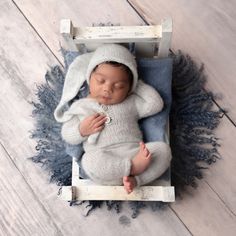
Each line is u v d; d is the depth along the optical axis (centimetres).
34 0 131
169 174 108
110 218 118
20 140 123
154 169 102
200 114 120
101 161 100
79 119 104
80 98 110
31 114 125
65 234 118
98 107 103
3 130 124
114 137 103
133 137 104
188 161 118
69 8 131
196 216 116
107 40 100
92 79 100
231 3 129
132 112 105
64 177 118
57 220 118
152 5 130
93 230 117
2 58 129
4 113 125
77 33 99
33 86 126
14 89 127
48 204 119
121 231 117
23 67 128
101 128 101
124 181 97
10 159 122
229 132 120
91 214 118
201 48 127
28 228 118
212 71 125
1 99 126
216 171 118
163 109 110
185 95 121
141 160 98
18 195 120
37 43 129
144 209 117
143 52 112
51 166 119
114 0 131
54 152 120
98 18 130
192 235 115
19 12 131
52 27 130
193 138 119
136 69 100
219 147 119
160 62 110
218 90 123
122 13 130
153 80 110
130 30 98
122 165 99
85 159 101
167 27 95
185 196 117
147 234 116
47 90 124
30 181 121
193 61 125
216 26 128
